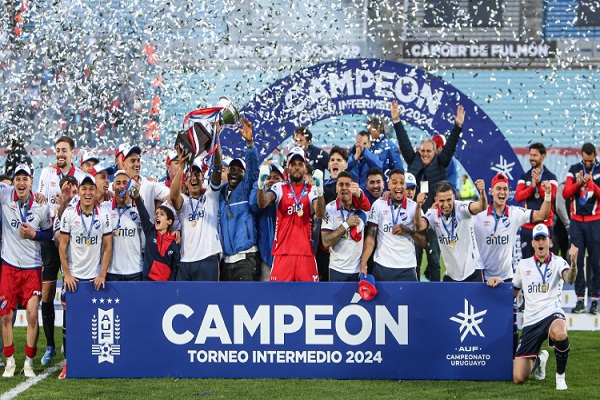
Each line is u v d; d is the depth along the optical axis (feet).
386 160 65.10
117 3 78.18
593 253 69.00
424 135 91.30
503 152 71.10
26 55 74.28
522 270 47.50
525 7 114.42
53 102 74.59
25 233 49.75
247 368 48.16
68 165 57.47
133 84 74.18
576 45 116.57
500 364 47.83
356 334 47.98
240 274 51.47
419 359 47.85
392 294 47.83
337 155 56.80
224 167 53.16
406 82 70.08
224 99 52.11
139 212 50.78
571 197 69.92
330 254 51.42
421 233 50.19
